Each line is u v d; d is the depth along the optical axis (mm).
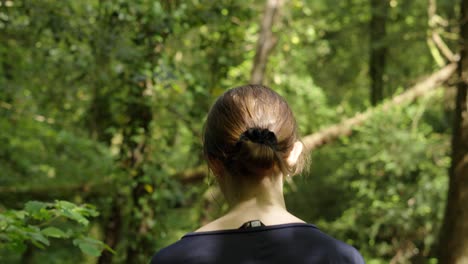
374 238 13258
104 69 6750
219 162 1317
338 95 16469
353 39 16172
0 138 8367
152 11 5996
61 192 8453
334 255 1220
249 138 1269
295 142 1336
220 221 1281
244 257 1202
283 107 1321
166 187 6953
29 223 2814
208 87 6969
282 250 1211
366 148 11477
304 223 1262
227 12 6562
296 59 10297
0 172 8625
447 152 11648
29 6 6207
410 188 12258
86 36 6273
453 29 10305
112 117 7246
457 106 7707
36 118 7996
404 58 16250
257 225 1243
